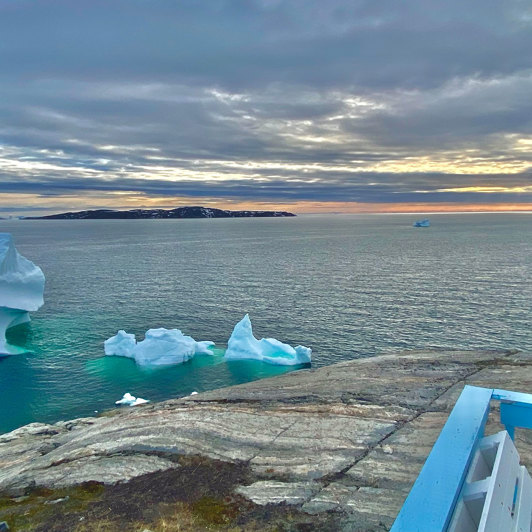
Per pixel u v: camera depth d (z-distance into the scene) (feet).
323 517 26.73
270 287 248.32
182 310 194.90
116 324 173.88
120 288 246.68
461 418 11.64
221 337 158.81
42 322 176.65
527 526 8.38
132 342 137.28
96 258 415.23
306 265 350.64
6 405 105.60
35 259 406.00
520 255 396.98
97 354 139.64
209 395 50.37
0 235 171.42
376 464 31.96
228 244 602.85
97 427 46.39
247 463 33.99
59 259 406.41
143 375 123.03
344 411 41.22
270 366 129.80
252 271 316.81
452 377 48.06
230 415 42.50
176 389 114.93
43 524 28.30
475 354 56.70
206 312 191.42
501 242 565.12
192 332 164.35
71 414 101.96
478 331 156.56
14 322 170.19
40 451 46.34
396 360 56.85
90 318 182.19
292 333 160.25
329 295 223.71
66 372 125.08
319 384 49.75
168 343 132.36
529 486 10.02
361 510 27.09
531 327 159.33
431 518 7.61
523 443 30.99
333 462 32.83
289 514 27.32
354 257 408.67
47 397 109.81
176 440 38.32
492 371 48.93
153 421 43.14
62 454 40.11
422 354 59.00
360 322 171.94
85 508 29.91
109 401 108.06
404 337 153.17
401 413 39.86
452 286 242.99
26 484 34.88
